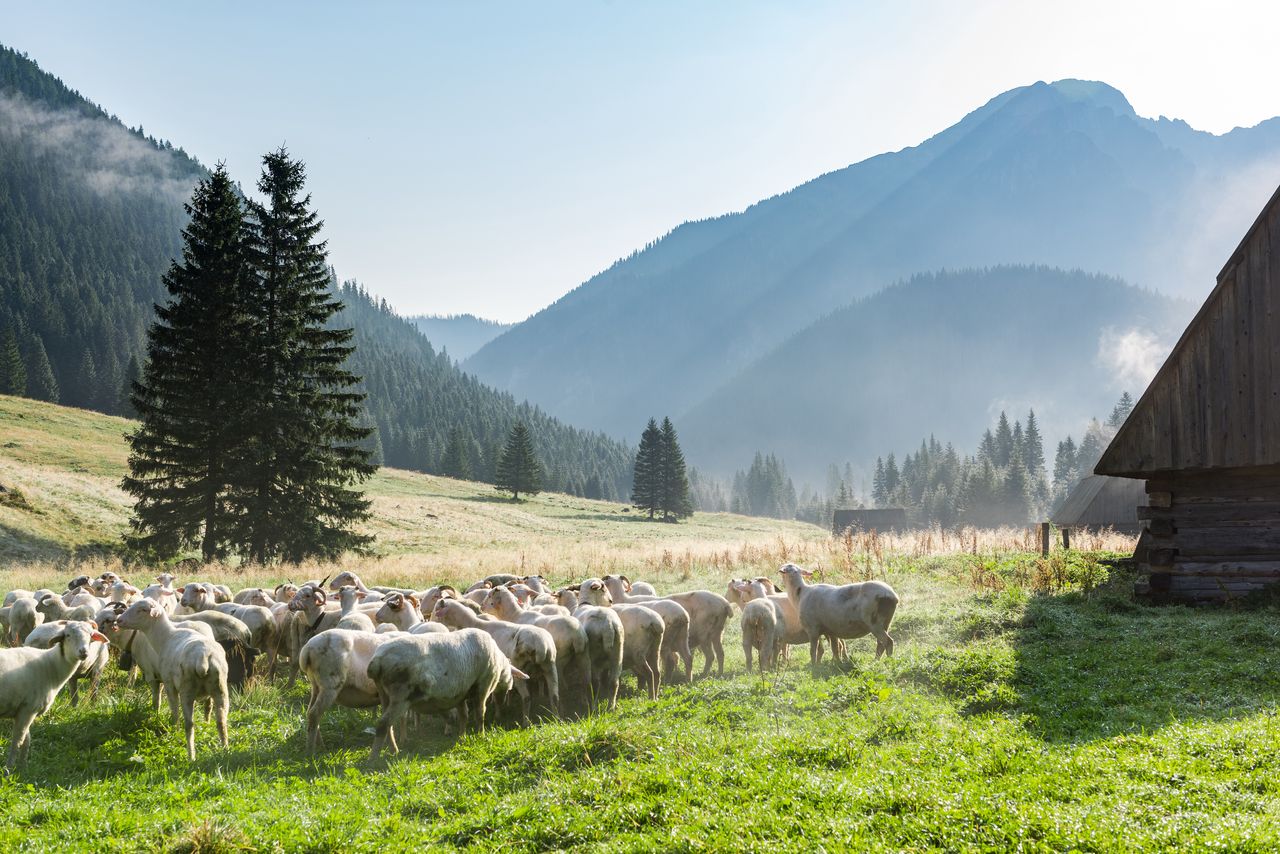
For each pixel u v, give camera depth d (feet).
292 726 42.96
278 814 28.07
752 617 51.62
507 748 34.71
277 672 57.00
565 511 453.58
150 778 34.32
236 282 145.79
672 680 53.01
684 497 488.44
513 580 69.21
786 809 25.89
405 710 36.94
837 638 54.13
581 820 26.16
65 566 139.64
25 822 28.53
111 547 176.04
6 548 158.71
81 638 38.24
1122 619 60.70
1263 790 26.04
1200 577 70.13
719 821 25.11
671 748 32.07
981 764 29.32
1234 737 30.66
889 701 39.11
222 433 138.92
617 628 46.26
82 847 25.85
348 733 41.75
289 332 146.72
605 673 46.88
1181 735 31.63
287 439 142.31
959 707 39.47
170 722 41.81
